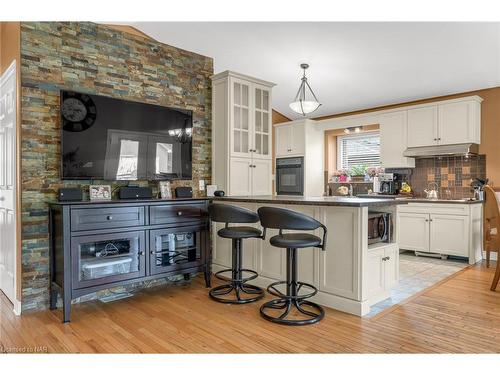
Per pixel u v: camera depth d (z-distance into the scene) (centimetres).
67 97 294
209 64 427
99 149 313
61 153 292
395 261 316
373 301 291
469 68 438
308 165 637
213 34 385
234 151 407
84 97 304
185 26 365
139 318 268
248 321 261
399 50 409
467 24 346
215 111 419
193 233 353
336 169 677
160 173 359
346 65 461
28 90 284
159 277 313
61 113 291
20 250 280
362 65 458
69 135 295
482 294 322
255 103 433
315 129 653
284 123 661
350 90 543
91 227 272
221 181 410
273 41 404
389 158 559
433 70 453
